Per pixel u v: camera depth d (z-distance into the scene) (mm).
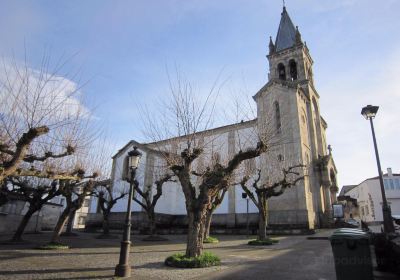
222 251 16453
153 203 27234
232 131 32062
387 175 67625
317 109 44188
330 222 34281
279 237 25875
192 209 12398
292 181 25688
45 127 9812
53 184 20422
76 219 57156
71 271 10383
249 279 9133
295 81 42875
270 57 46344
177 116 14117
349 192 85938
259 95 38688
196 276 9664
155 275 9859
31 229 35000
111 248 18500
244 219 32969
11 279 8906
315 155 37938
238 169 22672
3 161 11609
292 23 47969
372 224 52750
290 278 9250
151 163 37750
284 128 34562
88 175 18156
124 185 39188
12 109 10922
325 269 10758
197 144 14320
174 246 19938
